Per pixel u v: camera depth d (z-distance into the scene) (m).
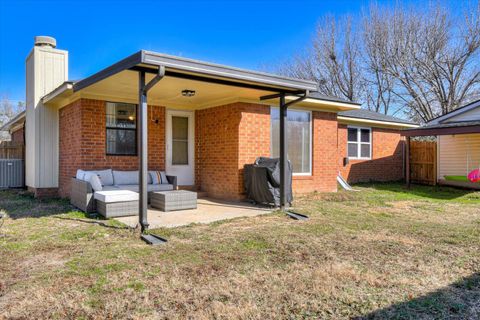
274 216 7.04
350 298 3.13
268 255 4.40
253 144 9.25
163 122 9.66
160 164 9.59
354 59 26.38
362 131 14.66
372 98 25.95
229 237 5.30
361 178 14.55
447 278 3.64
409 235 5.50
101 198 6.82
